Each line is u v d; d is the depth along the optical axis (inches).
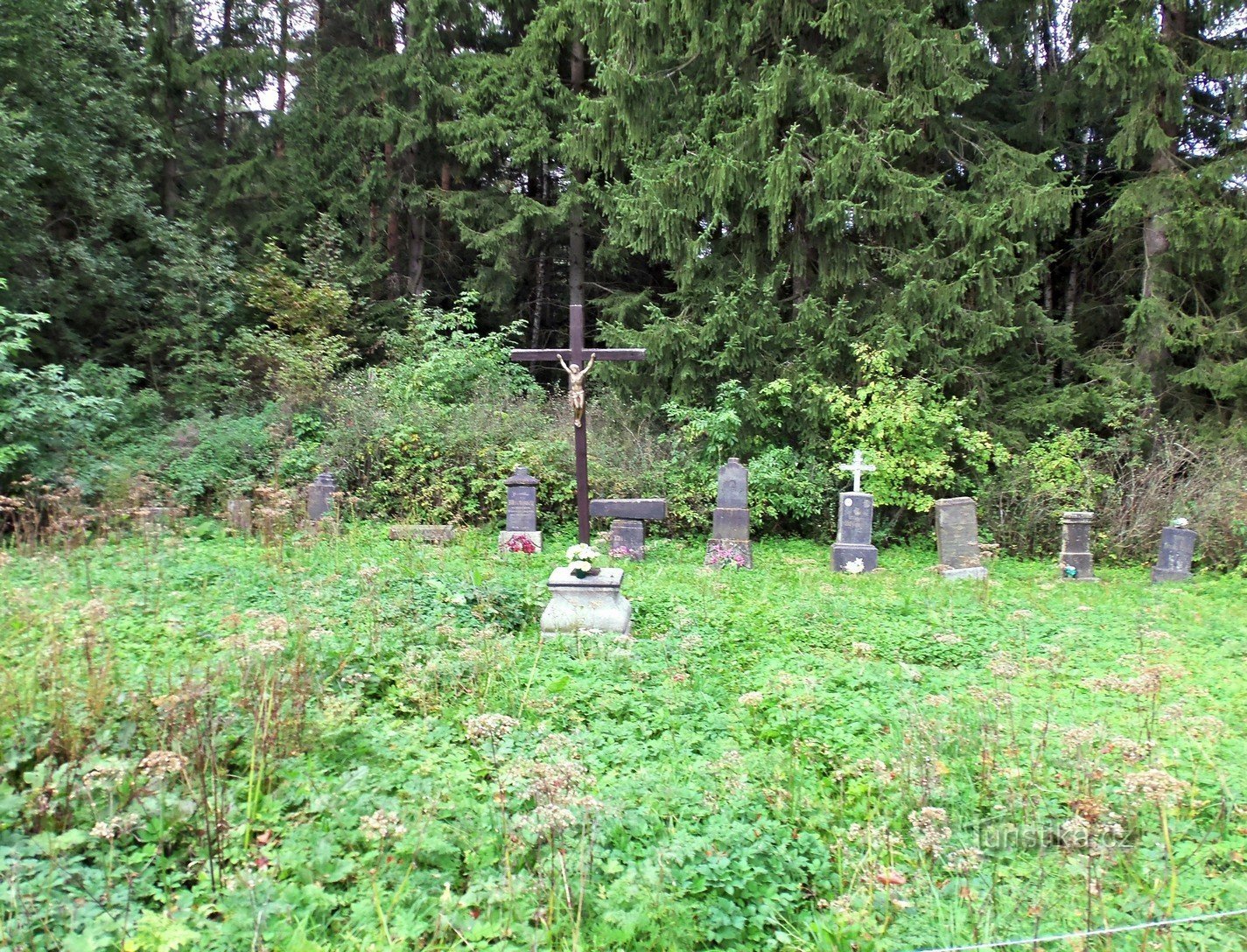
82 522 350.3
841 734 197.0
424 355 676.7
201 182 824.9
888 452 561.3
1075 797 153.6
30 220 612.7
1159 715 212.7
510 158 791.1
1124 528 538.0
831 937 120.3
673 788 159.8
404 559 363.3
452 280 887.7
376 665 220.8
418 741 175.6
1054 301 789.2
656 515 478.9
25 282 619.8
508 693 213.6
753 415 589.6
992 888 128.2
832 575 450.9
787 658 268.2
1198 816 161.9
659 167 620.7
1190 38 610.2
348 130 788.6
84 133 660.7
